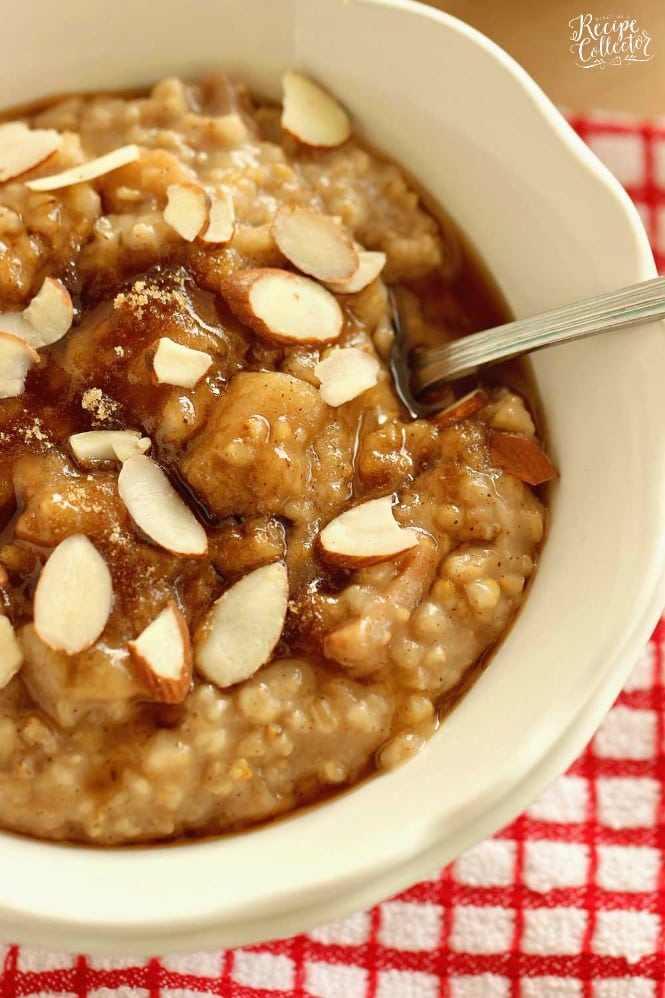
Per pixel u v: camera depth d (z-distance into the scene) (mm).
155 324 422
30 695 410
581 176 424
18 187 429
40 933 397
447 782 407
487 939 462
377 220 447
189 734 407
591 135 500
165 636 405
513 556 426
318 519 422
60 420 423
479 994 459
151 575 412
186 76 455
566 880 465
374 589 416
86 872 405
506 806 408
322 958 459
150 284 426
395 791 412
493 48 429
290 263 430
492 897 464
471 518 423
